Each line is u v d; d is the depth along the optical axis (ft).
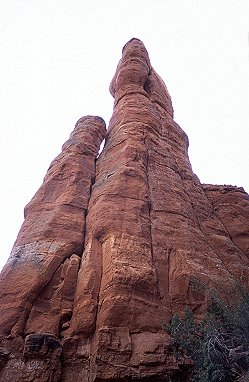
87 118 88.74
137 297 45.96
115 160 71.51
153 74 110.11
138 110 86.17
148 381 38.29
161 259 54.03
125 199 60.75
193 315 47.39
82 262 53.57
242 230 72.59
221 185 85.05
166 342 41.60
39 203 65.36
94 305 46.19
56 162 75.20
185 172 79.05
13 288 49.16
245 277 57.77
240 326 41.63
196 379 38.88
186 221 62.64
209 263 55.67
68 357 42.57
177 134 90.38
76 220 61.26
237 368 38.63
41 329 45.24
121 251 51.13
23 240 58.18
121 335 41.70
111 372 37.99
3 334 43.98
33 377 39.19
